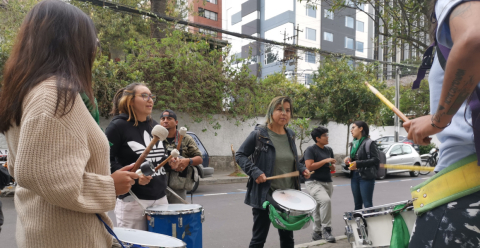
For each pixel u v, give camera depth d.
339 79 16.06
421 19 6.13
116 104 3.19
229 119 14.23
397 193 10.11
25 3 11.99
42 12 1.32
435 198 1.29
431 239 1.28
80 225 1.30
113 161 2.85
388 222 2.19
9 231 5.52
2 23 11.79
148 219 2.77
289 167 3.54
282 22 41.62
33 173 1.12
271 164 3.40
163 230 2.70
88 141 1.31
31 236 1.28
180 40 13.56
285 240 3.46
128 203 2.86
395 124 16.14
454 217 1.22
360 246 2.25
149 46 12.68
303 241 5.28
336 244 4.62
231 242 5.21
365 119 16.39
